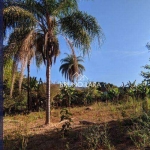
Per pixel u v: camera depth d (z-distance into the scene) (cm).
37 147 600
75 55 986
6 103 1518
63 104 1847
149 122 590
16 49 845
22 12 817
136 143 504
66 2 919
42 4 907
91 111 1264
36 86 1675
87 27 936
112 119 889
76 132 677
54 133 727
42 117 1205
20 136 682
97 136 557
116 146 525
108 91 1864
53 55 937
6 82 1500
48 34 924
